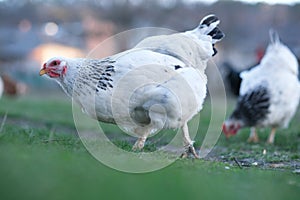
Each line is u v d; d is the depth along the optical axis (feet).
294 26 111.34
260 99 32.60
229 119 33.65
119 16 114.21
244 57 108.78
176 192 12.20
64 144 20.35
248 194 13.14
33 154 15.24
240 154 25.34
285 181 16.08
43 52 148.87
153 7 113.19
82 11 124.16
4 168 12.83
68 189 11.34
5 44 152.15
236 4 112.16
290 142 31.65
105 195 11.24
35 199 10.60
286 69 32.83
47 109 51.29
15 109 46.57
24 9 136.77
